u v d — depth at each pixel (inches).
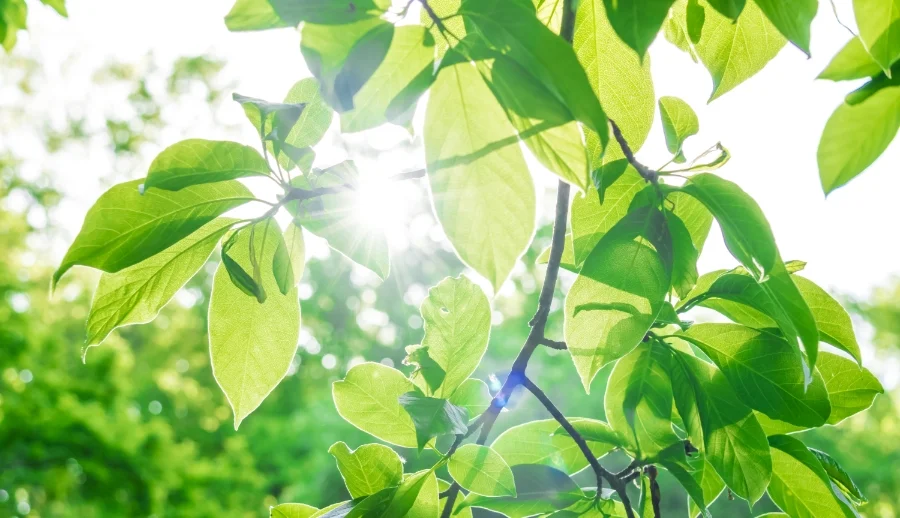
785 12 35.9
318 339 927.7
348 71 30.6
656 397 52.2
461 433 44.2
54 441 479.8
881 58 33.3
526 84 30.5
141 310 46.1
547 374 606.9
